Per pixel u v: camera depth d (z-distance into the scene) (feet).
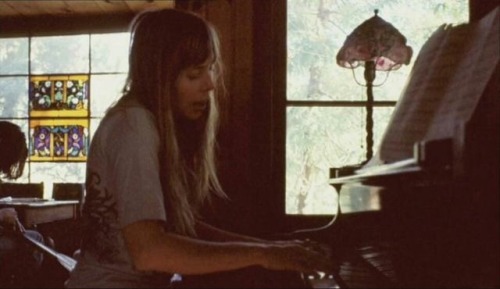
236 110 15.67
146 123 4.95
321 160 15.47
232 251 4.62
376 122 15.34
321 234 6.84
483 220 3.80
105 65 22.97
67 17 22.82
